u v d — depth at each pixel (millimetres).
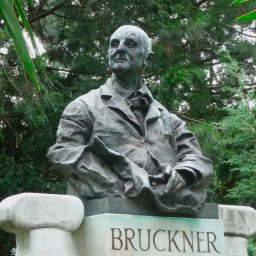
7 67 10500
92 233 5473
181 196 5645
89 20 11969
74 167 5570
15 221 5234
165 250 5578
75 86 11641
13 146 11812
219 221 5828
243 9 14273
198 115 13508
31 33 3855
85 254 5484
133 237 5484
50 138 11508
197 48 13938
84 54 12234
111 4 11617
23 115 11352
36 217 5293
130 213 5516
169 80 11859
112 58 5945
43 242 5297
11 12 3607
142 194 5516
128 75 5930
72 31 12250
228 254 6098
